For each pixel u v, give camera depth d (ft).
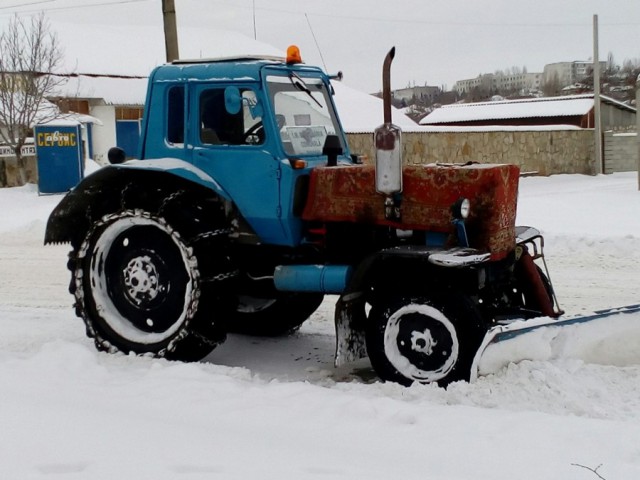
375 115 85.66
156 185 18.26
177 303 18.08
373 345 16.42
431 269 15.88
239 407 14.34
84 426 12.89
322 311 24.26
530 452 11.95
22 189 61.16
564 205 47.62
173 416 13.97
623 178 75.41
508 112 103.81
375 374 18.07
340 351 16.24
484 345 14.98
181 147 18.52
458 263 14.74
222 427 13.42
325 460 11.67
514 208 17.28
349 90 96.12
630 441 12.22
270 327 21.22
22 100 65.10
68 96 82.43
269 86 17.76
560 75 281.33
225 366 17.81
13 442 12.12
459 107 112.06
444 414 13.70
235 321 21.35
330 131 19.57
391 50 15.58
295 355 19.80
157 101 18.69
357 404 14.10
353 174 17.25
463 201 15.93
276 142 17.53
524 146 77.05
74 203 18.65
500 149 75.36
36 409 13.82
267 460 11.55
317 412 13.99
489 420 13.33
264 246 18.60
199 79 18.12
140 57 98.63
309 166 18.01
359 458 11.87
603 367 15.46
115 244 18.75
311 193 17.72
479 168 16.28
